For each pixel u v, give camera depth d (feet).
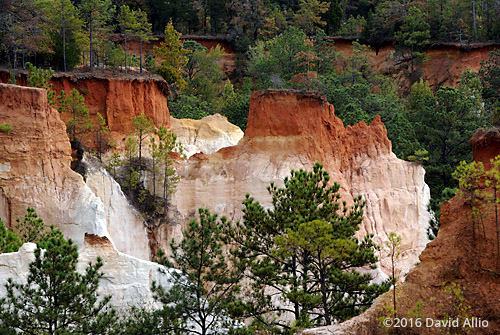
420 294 117.60
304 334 117.19
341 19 581.94
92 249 159.43
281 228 151.74
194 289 142.31
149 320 137.49
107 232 192.03
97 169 207.72
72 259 133.49
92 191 203.10
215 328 146.10
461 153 333.83
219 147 272.10
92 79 240.94
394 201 245.04
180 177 225.76
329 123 239.91
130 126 242.37
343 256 136.98
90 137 228.63
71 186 195.21
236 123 375.86
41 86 219.82
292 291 138.51
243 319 143.95
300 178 156.25
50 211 190.39
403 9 538.06
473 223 119.75
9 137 189.26
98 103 240.53
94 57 331.98
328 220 151.02
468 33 515.50
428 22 528.63
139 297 158.81
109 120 239.30
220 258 147.33
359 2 626.64
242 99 403.54
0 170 187.21
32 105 194.49
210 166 227.40
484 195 120.98
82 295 130.00
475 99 380.37
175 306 144.56
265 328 140.97
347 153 245.45
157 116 255.50
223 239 149.18
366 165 245.24
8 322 123.44
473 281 116.37
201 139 273.33
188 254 144.87
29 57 283.38
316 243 134.31
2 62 273.13
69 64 286.25
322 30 526.57
